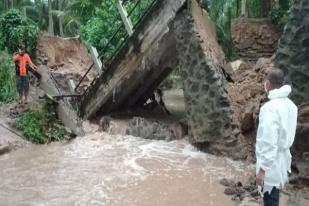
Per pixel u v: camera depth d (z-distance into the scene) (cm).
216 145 828
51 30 2988
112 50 1484
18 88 1070
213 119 831
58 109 1010
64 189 636
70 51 1512
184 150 866
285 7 1521
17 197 602
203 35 907
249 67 1166
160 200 593
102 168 742
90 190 632
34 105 1013
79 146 898
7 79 1162
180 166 756
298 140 648
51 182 668
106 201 589
